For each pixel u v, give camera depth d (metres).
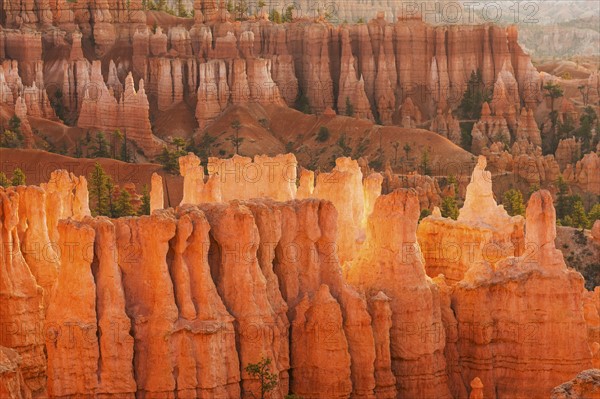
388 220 77.69
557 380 79.38
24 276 74.62
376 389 75.56
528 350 79.81
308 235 75.62
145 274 70.56
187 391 69.56
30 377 74.31
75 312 68.81
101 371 68.88
